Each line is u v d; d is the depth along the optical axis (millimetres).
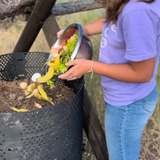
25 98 1315
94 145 1456
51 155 998
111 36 876
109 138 1070
